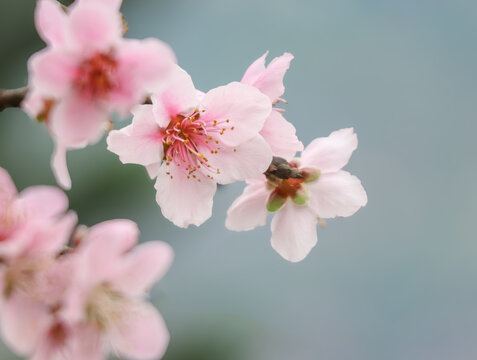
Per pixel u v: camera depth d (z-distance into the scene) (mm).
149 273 320
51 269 316
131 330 323
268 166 357
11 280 316
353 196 374
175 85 352
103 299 319
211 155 358
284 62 358
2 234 316
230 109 354
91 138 324
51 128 325
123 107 323
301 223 376
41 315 316
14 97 327
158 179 361
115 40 320
